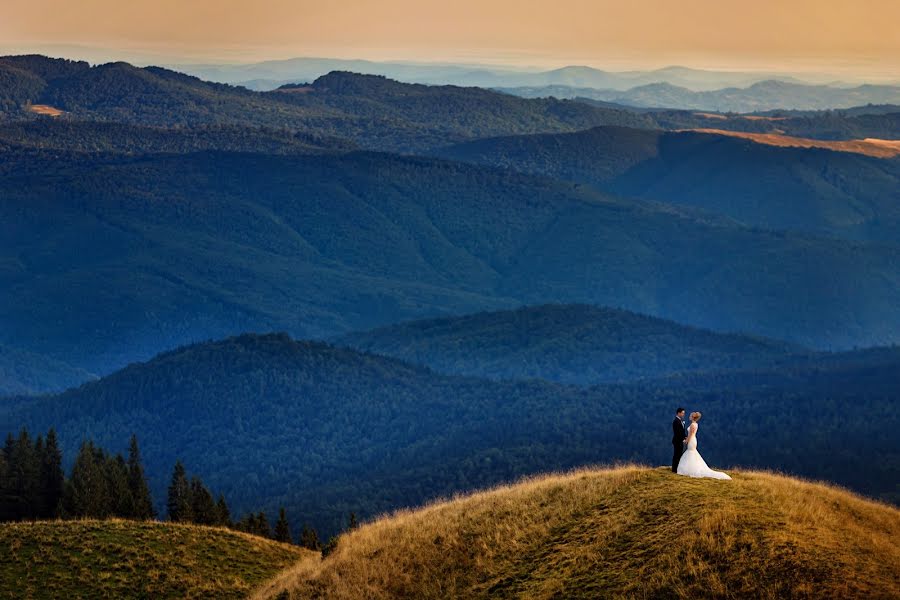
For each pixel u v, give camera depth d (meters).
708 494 60.62
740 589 50.22
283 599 67.88
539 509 67.00
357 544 71.31
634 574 54.22
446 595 60.53
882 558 51.28
